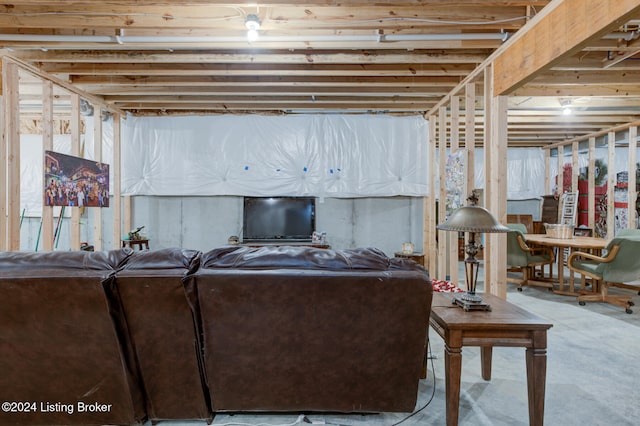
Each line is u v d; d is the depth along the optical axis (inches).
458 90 164.1
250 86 172.1
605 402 76.3
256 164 207.9
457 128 171.6
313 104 195.0
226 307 57.2
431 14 113.7
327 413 71.2
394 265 58.8
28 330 56.2
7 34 119.6
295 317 58.4
